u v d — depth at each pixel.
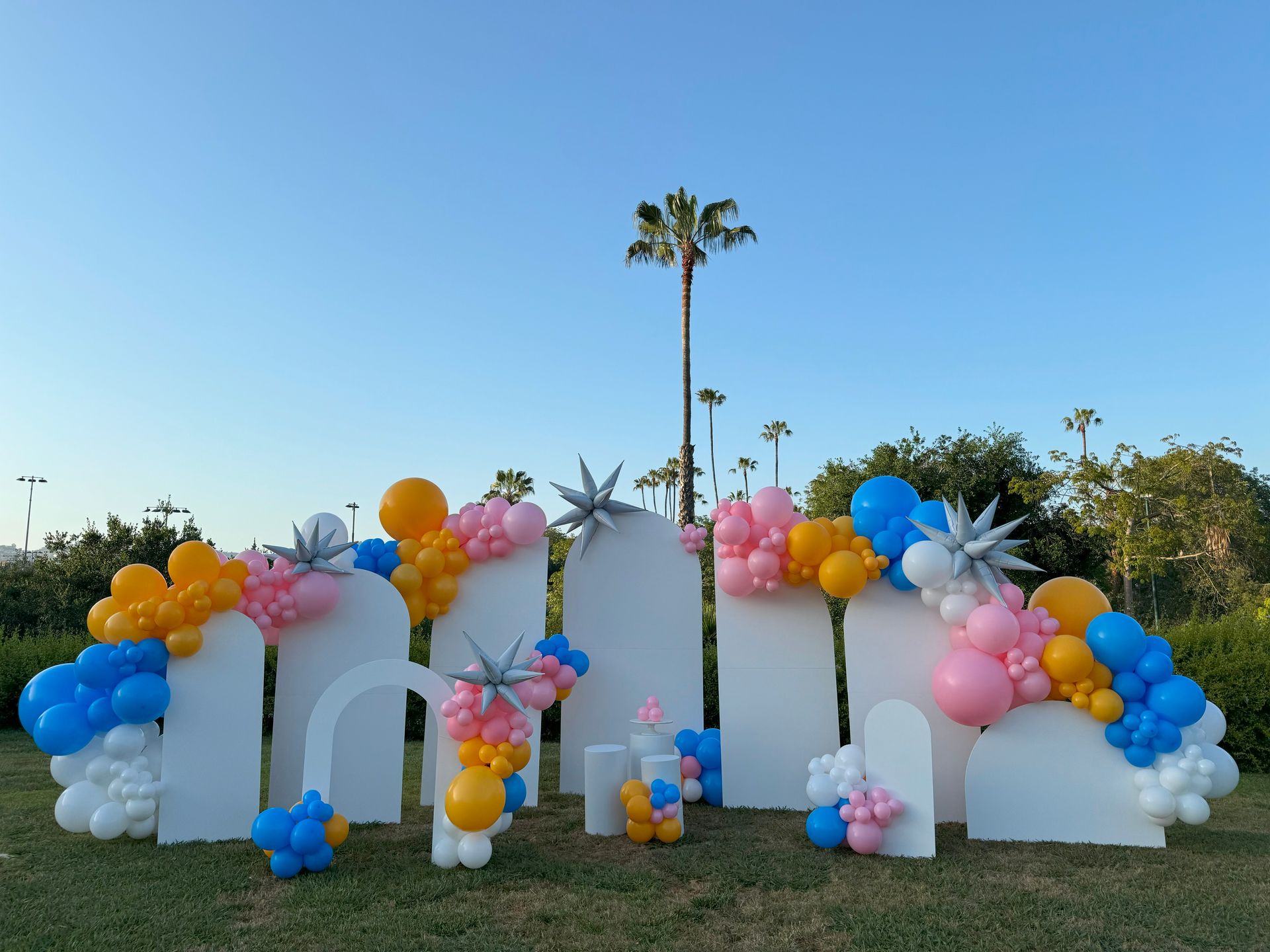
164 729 6.07
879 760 5.84
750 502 7.44
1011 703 6.12
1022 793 6.14
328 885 5.02
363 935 4.23
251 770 6.29
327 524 7.53
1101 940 4.19
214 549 6.47
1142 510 24.39
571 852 5.84
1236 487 28.16
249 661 6.41
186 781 6.07
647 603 8.21
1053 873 5.27
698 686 8.03
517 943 4.13
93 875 5.22
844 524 7.14
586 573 8.28
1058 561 23.55
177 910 4.58
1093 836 5.99
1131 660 5.94
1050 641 6.11
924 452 23.72
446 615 7.91
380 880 5.14
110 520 26.45
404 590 7.46
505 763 5.49
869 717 5.93
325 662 7.03
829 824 5.74
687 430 23.61
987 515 6.37
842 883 5.09
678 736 7.84
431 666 7.81
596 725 8.07
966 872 5.30
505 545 7.90
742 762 7.44
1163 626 11.48
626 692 8.08
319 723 5.54
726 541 7.32
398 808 6.91
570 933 4.29
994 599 6.23
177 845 5.91
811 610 7.59
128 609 6.18
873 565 6.80
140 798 5.80
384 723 7.02
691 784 7.45
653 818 6.03
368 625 7.14
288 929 4.33
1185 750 5.86
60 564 26.00
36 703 6.16
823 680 7.46
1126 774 6.03
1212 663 9.66
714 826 6.65
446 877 5.20
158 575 6.34
